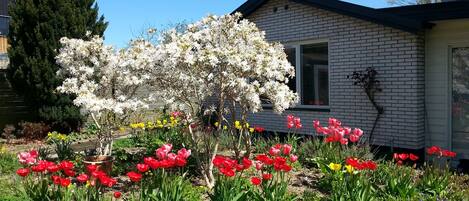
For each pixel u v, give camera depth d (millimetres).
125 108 7176
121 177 6820
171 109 6672
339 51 10039
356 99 9797
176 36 6441
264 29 11562
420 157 8984
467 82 8711
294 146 8047
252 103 6340
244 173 6582
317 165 7133
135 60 6105
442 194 5633
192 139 6469
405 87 9008
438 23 8680
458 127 8875
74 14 12336
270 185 5062
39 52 11984
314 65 10633
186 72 5945
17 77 12078
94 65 7738
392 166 6461
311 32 10539
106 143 7867
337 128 6902
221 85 6086
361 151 7508
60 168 4980
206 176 6207
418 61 8852
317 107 10555
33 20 12000
